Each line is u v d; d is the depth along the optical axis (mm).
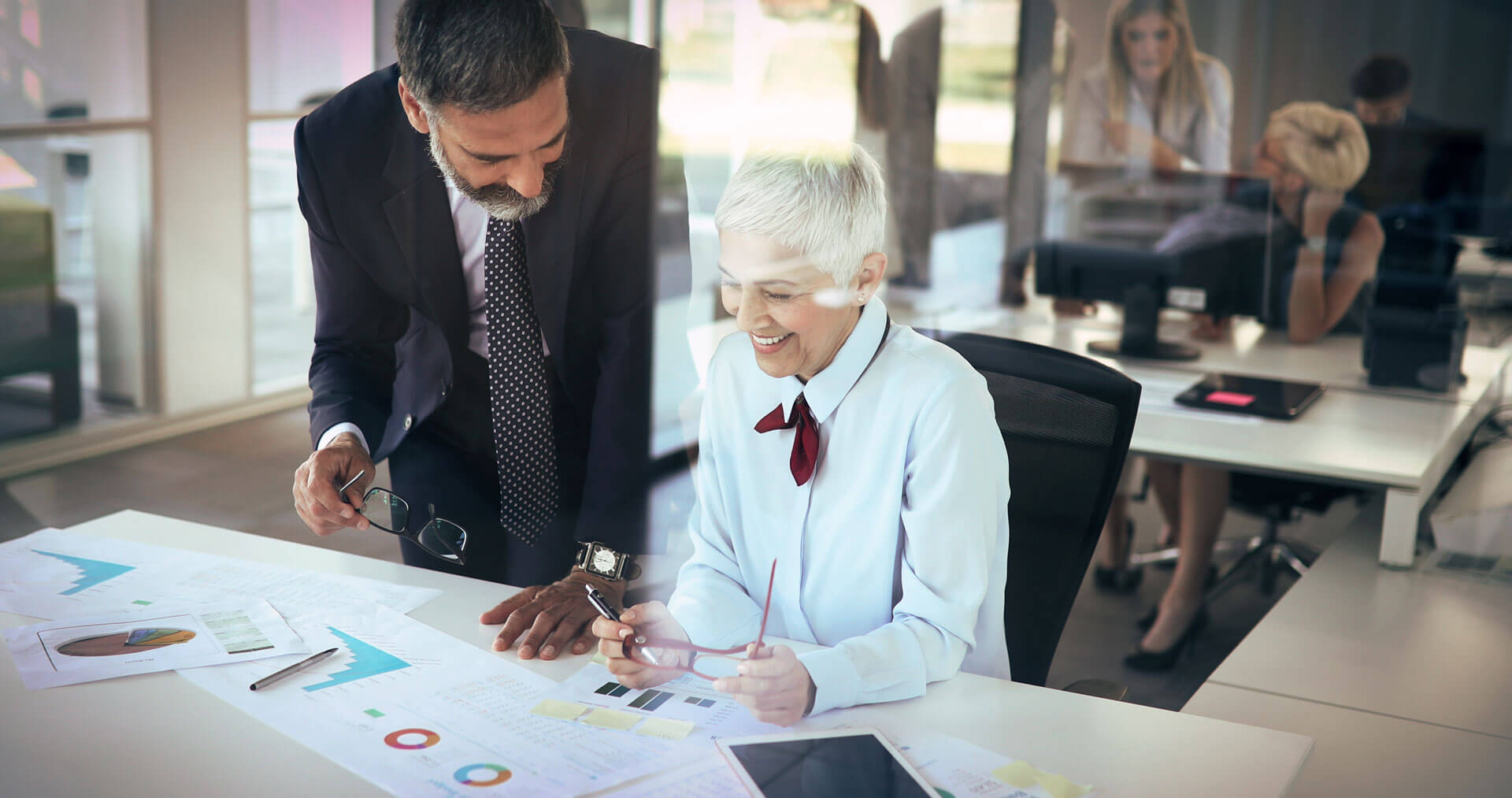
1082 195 2988
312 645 992
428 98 1242
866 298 1028
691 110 3820
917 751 821
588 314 1479
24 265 2426
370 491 1265
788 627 1118
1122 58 2992
